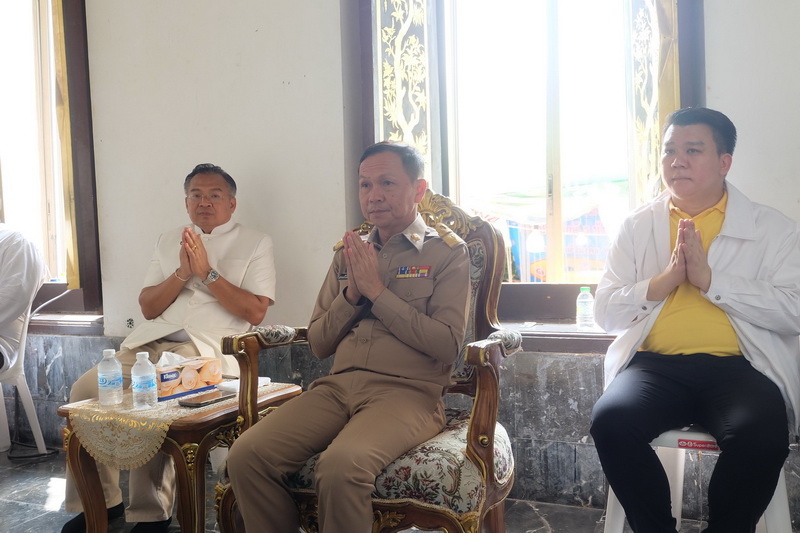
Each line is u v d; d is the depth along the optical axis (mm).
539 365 2604
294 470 1746
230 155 3127
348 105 2947
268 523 1710
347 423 1793
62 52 3326
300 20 2965
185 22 3189
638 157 2604
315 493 1732
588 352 2535
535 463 2631
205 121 3168
